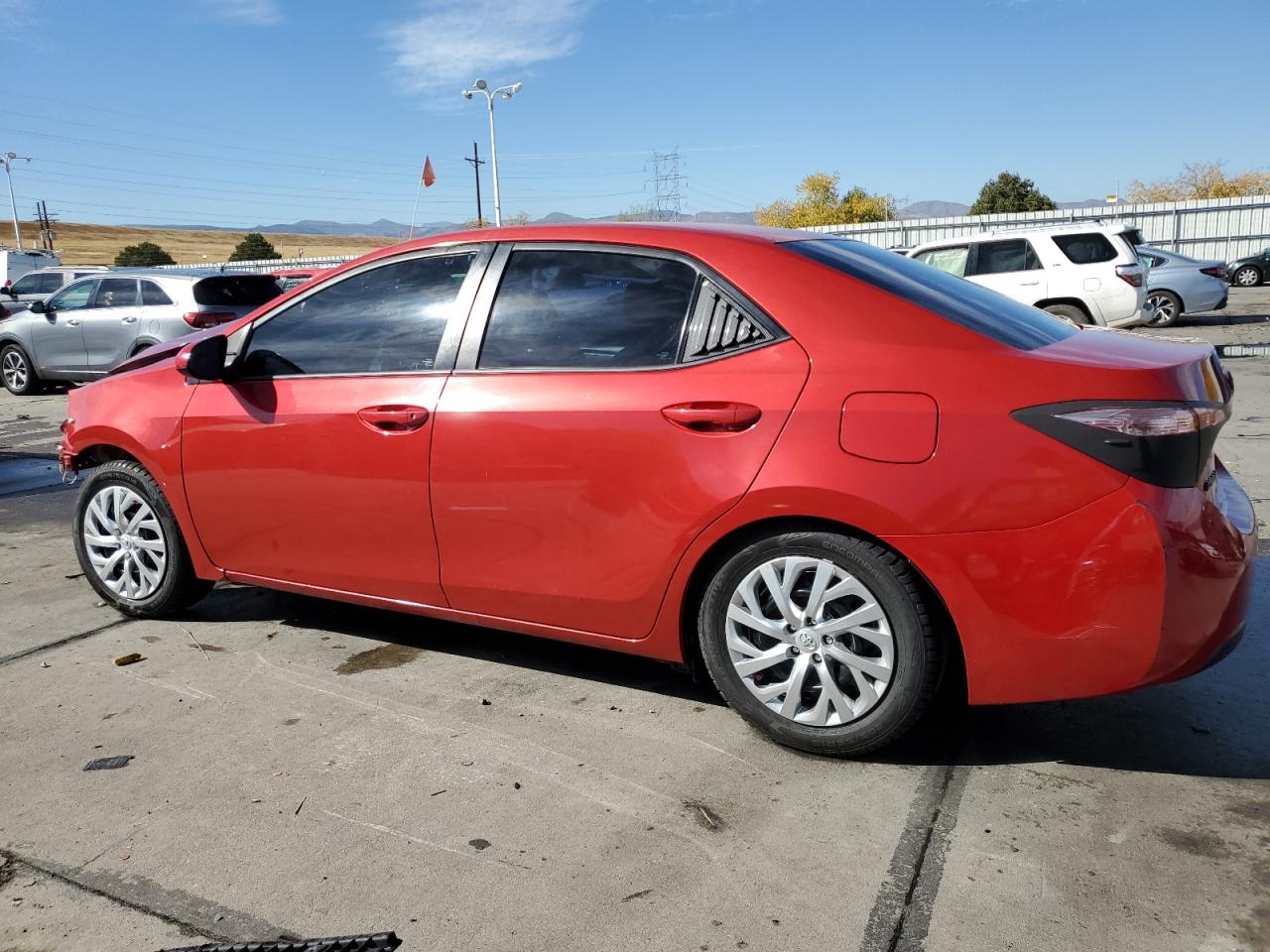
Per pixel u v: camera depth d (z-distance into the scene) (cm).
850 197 7056
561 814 266
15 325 1349
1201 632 255
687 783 280
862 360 274
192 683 359
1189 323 1823
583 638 322
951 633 280
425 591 347
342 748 307
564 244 329
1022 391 258
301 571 374
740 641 296
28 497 709
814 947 212
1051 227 1300
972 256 1324
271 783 286
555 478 311
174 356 426
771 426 279
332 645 394
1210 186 6538
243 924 225
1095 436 250
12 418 1134
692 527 290
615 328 312
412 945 216
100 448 429
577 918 224
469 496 327
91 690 355
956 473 258
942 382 264
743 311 293
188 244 15950
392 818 267
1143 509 248
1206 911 218
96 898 237
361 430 346
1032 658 260
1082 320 1274
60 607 449
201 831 263
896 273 311
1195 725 305
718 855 246
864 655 280
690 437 289
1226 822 253
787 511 276
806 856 244
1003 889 229
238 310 1245
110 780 290
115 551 427
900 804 266
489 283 337
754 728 311
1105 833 249
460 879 239
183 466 390
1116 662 255
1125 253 1261
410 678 359
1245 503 293
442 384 334
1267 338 1473
